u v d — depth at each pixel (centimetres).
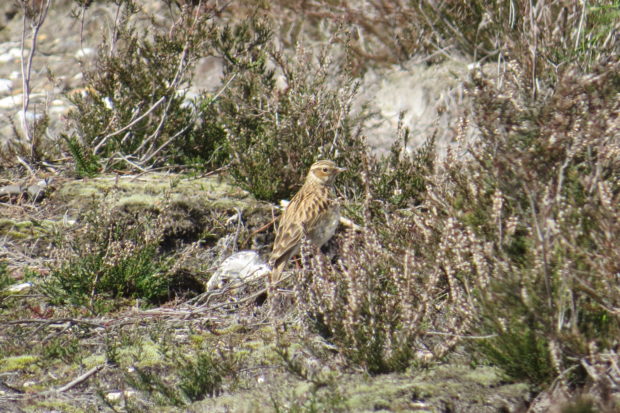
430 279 798
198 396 809
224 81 1488
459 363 810
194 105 1511
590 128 720
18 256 1182
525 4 1130
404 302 796
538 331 735
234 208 1302
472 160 879
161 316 1035
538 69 1013
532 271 743
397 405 723
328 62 1380
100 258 1094
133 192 1337
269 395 770
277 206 1318
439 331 833
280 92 1403
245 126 1430
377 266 881
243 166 1338
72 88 1888
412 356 792
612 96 741
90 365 912
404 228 927
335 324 813
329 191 1177
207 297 1098
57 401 841
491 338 767
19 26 2270
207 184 1378
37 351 951
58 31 2194
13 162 1495
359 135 1434
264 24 1509
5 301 1061
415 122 1645
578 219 741
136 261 1103
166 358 915
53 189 1378
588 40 1027
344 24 1631
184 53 1475
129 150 1488
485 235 812
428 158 1230
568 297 738
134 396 841
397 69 1772
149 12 2019
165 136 1489
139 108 1473
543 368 744
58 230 1195
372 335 799
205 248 1245
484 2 1279
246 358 896
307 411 709
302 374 801
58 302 1063
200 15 1506
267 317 1012
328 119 1355
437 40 1759
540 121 746
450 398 735
